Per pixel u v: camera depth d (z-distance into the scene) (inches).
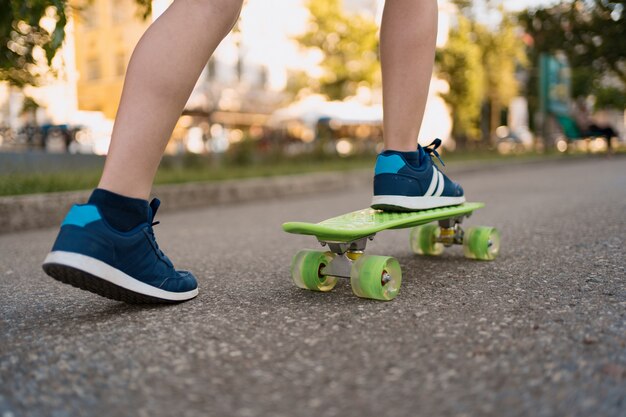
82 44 685.3
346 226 65.7
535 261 89.0
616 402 38.0
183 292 67.8
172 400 40.1
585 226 123.9
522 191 236.4
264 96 960.3
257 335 54.0
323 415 37.5
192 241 135.1
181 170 326.3
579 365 44.2
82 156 320.2
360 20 745.0
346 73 748.6
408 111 74.7
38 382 43.5
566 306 61.3
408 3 72.7
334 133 896.3
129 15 668.7
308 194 300.5
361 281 66.2
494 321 56.5
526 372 43.3
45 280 88.1
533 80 819.4
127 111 57.9
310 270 71.7
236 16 62.0
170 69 57.5
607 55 171.3
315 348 49.9
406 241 121.0
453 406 38.2
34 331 57.2
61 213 184.1
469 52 721.6
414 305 64.0
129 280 60.9
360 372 44.3
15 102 438.6
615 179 273.7
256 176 307.7
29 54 151.8
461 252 102.7
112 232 58.2
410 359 46.6
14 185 190.5
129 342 52.6
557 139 766.5
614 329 52.7
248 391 41.3
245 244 126.2
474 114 797.2
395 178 74.6
